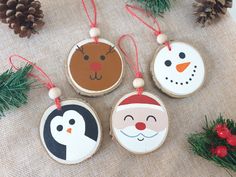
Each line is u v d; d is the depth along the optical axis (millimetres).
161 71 271
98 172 255
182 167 262
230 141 235
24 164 250
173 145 266
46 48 272
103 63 268
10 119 255
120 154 260
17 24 250
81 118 254
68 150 249
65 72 268
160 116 262
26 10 250
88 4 286
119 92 273
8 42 268
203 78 274
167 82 270
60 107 255
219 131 239
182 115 272
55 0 282
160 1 272
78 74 264
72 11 283
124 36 283
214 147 246
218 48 287
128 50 281
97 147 253
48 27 276
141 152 255
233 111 276
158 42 280
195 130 271
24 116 257
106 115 268
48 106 260
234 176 265
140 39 284
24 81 254
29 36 263
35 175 249
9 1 242
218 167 265
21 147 252
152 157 261
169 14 290
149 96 266
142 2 281
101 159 257
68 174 252
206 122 264
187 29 289
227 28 289
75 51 268
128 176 256
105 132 264
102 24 284
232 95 278
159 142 258
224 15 290
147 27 287
